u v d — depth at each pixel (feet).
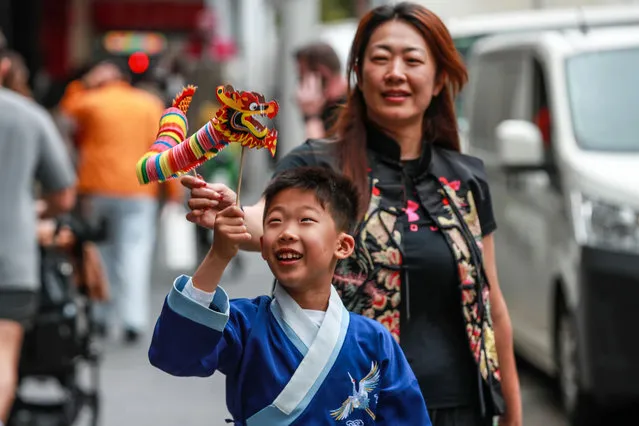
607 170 38.14
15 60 34.37
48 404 34.27
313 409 17.13
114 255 52.29
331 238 17.28
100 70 53.36
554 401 41.98
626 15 49.32
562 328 39.14
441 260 20.20
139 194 52.24
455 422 20.22
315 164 20.88
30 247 31.42
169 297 16.46
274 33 124.77
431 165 20.85
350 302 19.97
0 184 31.19
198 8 167.02
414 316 20.12
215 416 40.63
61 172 32.24
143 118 52.65
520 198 42.86
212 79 77.61
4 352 31.22
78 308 35.83
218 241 16.30
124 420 39.88
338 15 147.33
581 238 36.96
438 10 61.87
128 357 49.90
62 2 127.24
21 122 31.37
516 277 43.52
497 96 47.80
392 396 17.63
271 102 16.42
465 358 20.30
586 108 41.06
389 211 20.31
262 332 17.28
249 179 109.91
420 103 21.08
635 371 35.40
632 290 35.50
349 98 21.61
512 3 62.08
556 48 43.11
